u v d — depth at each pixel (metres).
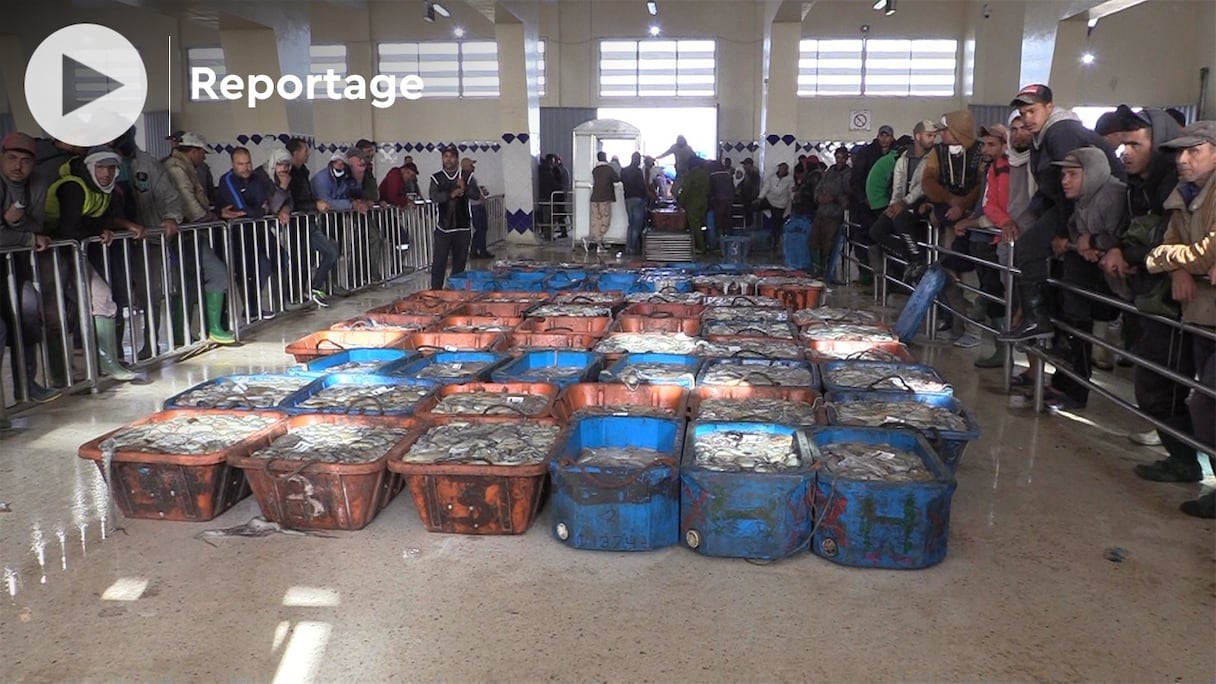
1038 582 2.84
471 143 16.31
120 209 5.57
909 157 7.59
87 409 4.81
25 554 3.05
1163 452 4.09
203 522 3.31
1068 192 4.22
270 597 2.76
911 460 3.15
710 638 2.52
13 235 4.61
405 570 2.93
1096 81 14.84
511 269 8.39
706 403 3.93
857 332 5.39
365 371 4.40
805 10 12.36
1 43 14.38
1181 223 3.52
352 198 9.34
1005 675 2.35
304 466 3.12
